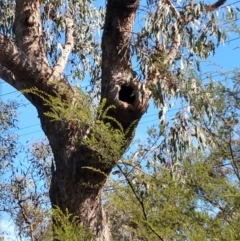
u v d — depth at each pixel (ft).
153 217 12.06
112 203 12.84
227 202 11.69
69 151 19.74
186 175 12.43
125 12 20.16
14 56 20.49
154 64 19.79
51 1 28.48
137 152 16.39
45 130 20.89
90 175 18.97
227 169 12.44
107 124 12.90
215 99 12.97
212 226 11.51
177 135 20.62
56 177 20.15
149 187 12.46
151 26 21.44
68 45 24.75
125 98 19.54
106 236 18.84
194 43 21.83
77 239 13.91
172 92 19.71
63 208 19.69
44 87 20.49
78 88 13.35
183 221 11.81
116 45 20.06
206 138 14.89
